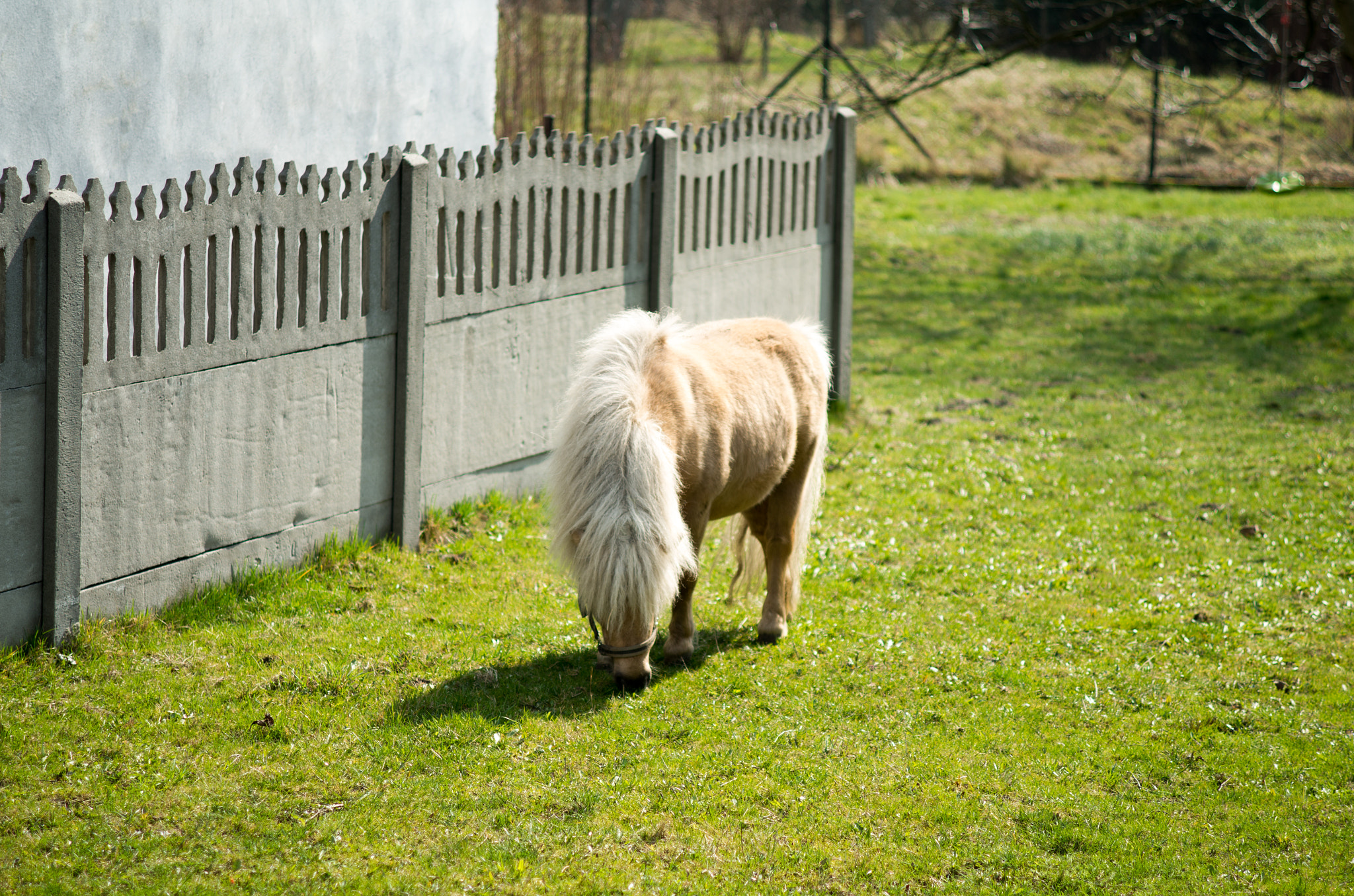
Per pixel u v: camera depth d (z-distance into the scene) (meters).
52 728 5.45
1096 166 28.58
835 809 5.18
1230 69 32.91
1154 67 16.70
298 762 5.36
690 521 6.23
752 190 10.84
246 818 4.90
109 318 6.14
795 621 7.25
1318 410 12.26
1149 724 6.04
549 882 4.58
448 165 7.89
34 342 5.82
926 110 30.97
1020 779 5.46
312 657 6.34
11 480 5.84
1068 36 14.88
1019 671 6.60
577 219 9.09
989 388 13.27
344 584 7.32
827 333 12.23
